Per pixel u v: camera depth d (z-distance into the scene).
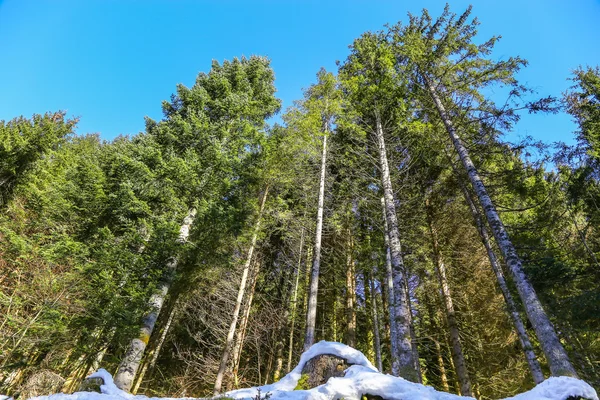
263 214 13.12
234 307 12.31
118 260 8.56
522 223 12.82
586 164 10.91
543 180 11.91
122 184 9.60
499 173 10.76
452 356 13.62
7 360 7.78
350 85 13.41
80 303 8.06
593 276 10.28
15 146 13.51
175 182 10.07
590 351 11.48
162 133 11.94
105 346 8.63
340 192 14.94
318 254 11.01
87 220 10.80
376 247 13.94
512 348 12.77
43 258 8.78
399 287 8.16
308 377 5.83
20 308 8.45
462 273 13.98
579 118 12.78
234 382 11.08
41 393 7.29
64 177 12.28
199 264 10.26
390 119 13.53
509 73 10.55
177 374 14.38
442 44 11.84
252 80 16.62
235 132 12.82
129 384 7.25
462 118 11.35
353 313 13.93
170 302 12.72
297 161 13.38
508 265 7.59
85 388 6.03
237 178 11.38
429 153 12.93
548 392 4.65
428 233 13.96
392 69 12.82
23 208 12.30
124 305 8.08
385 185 10.99
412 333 11.87
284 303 15.48
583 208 11.79
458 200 14.10
